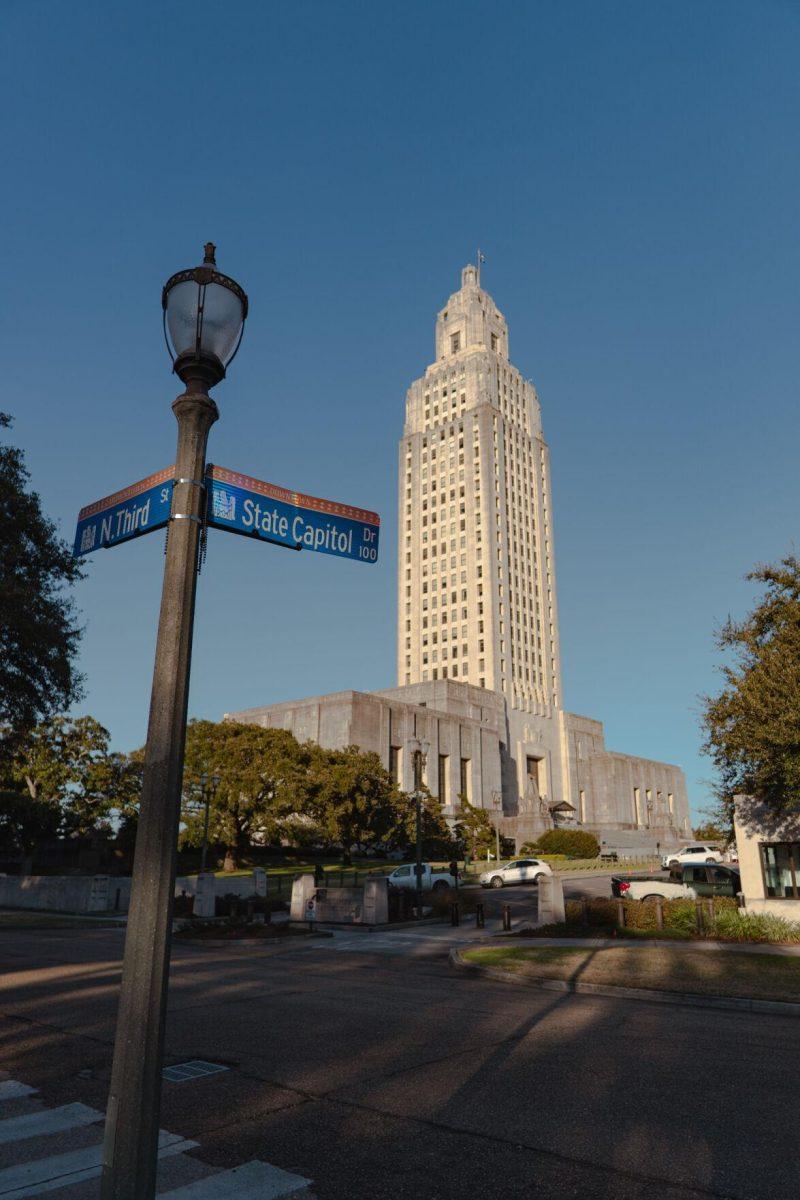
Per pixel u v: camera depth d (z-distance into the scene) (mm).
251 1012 11641
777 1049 9320
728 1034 10234
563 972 15383
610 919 23266
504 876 43938
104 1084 7707
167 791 3404
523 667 134125
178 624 3656
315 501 4715
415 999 12969
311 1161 5707
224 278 4074
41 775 55438
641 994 13375
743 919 21594
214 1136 6238
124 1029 3105
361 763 63688
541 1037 9914
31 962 17531
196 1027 10516
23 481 25031
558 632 146500
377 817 64500
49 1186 5234
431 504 144500
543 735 132500
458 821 88000
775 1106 7016
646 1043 9602
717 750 23406
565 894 37781
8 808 52906
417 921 27422
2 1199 5016
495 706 121500
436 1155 5840
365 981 15133
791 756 20547
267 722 105500
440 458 145625
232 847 58562
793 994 12812
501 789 117938
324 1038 9820
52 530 25500
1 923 30125
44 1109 6922
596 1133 6324
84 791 57031
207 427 4066
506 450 145625
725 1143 6105
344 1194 5137
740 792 23844
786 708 20453
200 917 29672
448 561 138625
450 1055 8906
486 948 19547
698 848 57000
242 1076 8016
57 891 37062
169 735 3471
